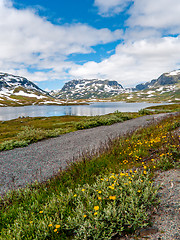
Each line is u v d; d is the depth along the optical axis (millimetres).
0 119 67938
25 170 8883
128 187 3725
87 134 19156
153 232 2594
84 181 5277
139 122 25391
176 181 3924
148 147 7668
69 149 12828
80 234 2764
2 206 4660
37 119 59656
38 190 5445
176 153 5504
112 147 8422
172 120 16094
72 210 3457
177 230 2488
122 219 2787
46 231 2930
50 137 19125
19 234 2918
